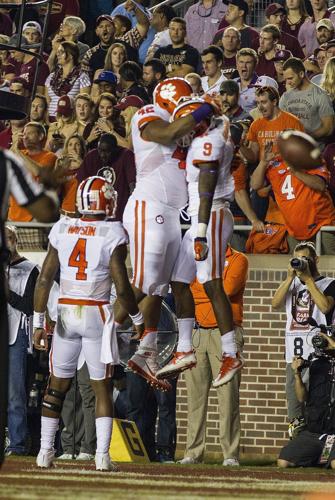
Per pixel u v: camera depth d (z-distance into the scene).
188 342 18.81
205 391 26.05
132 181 29.61
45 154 30.89
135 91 34.00
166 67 35.94
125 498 12.24
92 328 18.00
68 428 26.16
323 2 38.00
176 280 18.66
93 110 33.66
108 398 18.27
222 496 13.03
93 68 37.97
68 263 18.08
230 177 18.48
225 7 38.84
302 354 26.33
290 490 14.71
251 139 29.05
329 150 29.19
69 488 13.65
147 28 39.81
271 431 28.78
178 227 18.45
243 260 25.89
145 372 18.89
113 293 25.34
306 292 26.42
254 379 28.97
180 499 12.34
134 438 25.22
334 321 26.19
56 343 18.34
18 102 21.23
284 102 30.50
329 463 24.03
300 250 26.14
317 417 24.36
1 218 11.24
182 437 28.95
